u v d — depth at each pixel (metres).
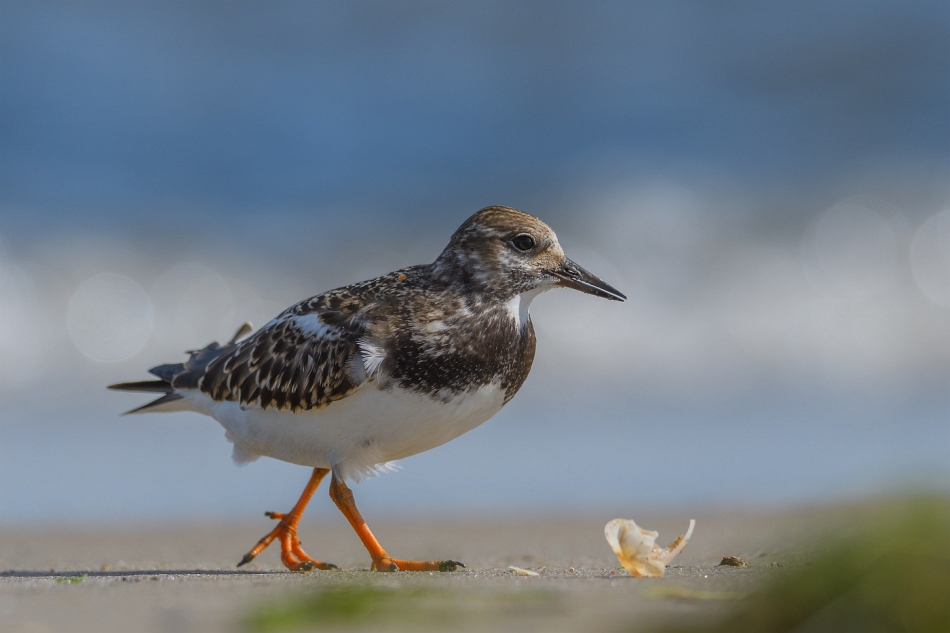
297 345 6.54
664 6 25.81
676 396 14.91
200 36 24.42
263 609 4.34
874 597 3.61
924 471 4.64
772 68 24.95
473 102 24.55
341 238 19.22
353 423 6.40
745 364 15.92
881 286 17.34
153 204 20.30
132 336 16.22
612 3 26.08
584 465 11.88
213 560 7.99
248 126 23.61
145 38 24.06
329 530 9.60
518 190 21.11
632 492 10.76
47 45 23.52
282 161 23.16
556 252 6.88
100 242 17.67
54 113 22.70
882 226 18.34
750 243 18.19
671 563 6.60
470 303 6.54
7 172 20.89
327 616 4.20
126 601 4.75
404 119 24.06
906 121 23.41
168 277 17.48
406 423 6.38
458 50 25.27
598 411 14.28
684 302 17.05
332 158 23.14
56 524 9.76
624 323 16.27
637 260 17.97
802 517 8.32
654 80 24.75
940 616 3.50
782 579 3.91
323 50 24.72
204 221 19.41
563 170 21.84
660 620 4.09
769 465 11.55
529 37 24.86
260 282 17.92
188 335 16.67
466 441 13.09
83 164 21.80
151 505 10.60
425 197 21.30
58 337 15.87
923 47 24.67
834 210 18.59
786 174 21.22
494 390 6.57
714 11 25.64
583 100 24.31
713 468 11.54
